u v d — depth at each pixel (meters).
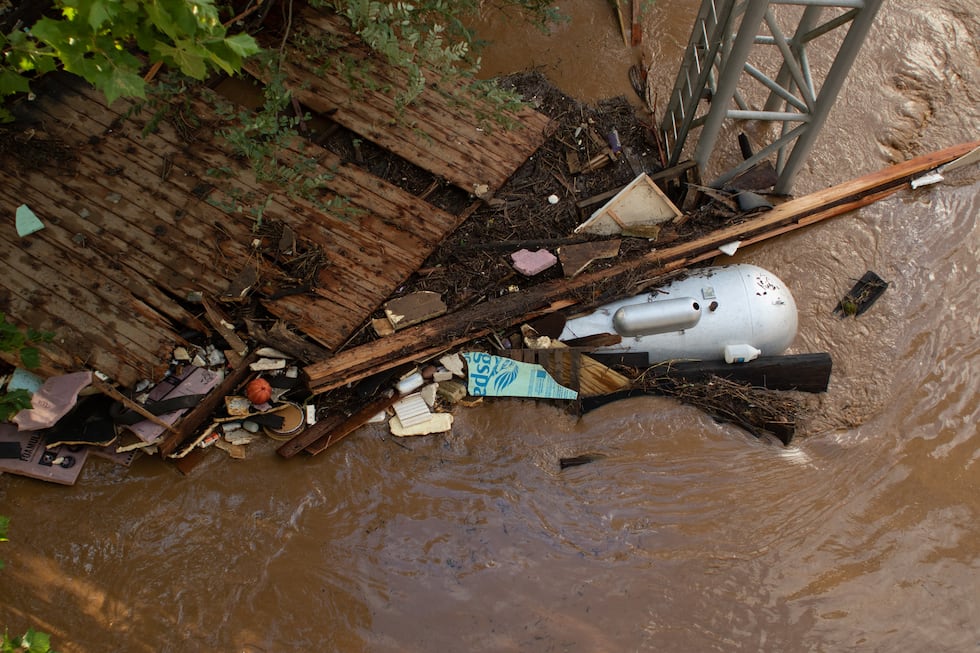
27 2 8.54
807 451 7.96
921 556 7.46
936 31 10.95
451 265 8.28
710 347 8.07
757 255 9.05
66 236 7.79
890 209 9.41
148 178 8.22
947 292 9.02
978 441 8.13
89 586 6.72
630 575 7.14
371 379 7.68
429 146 8.91
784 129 9.31
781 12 10.75
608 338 7.97
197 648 6.59
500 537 7.24
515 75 9.84
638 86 10.09
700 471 7.72
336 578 6.97
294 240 8.01
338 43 9.27
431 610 6.89
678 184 9.01
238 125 8.66
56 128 8.41
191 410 7.23
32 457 7.00
